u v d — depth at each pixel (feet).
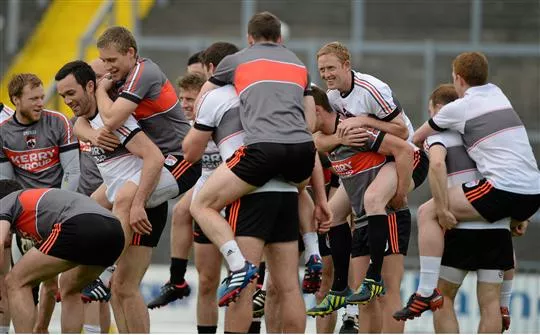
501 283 89.35
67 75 84.79
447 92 92.12
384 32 211.82
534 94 186.50
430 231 86.79
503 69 187.52
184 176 87.40
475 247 87.35
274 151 76.59
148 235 87.76
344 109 86.99
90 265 80.48
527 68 187.01
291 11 216.95
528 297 138.00
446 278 88.84
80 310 85.20
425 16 212.43
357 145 85.66
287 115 78.07
